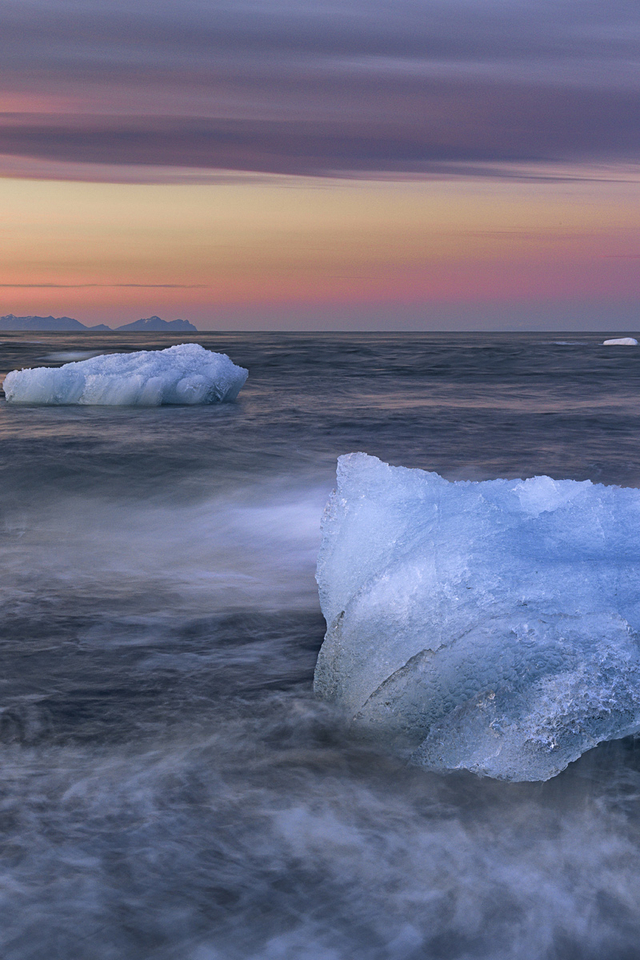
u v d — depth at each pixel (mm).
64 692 3244
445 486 3551
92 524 6406
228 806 2406
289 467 9047
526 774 2586
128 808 2377
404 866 2135
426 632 2916
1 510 6883
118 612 4273
